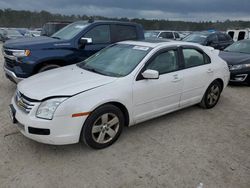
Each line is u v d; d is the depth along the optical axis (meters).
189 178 2.99
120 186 2.81
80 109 3.16
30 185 2.77
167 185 2.86
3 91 6.05
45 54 5.48
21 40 6.00
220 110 5.36
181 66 4.48
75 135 3.21
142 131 4.16
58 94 3.13
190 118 4.81
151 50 4.11
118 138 3.77
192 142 3.87
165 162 3.29
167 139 3.92
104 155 3.40
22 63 5.31
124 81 3.64
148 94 3.91
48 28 12.55
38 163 3.16
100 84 3.45
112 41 6.50
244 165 3.31
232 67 7.42
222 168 3.22
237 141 3.97
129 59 4.08
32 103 3.14
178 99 4.50
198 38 12.52
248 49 8.54
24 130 3.21
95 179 2.90
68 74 3.94
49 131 3.07
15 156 3.29
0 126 4.11
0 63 11.09
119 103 3.58
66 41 5.80
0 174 2.92
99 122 3.44
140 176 2.99
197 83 4.79
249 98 6.38
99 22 6.30
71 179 2.89
